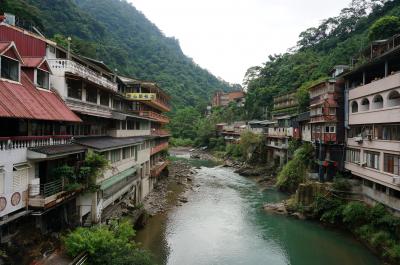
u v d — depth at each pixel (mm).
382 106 27531
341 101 34781
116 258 16750
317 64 77062
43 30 55188
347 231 28750
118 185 27547
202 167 69062
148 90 45875
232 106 112688
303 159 41781
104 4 178500
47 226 18219
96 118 28562
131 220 26266
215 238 27797
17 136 15531
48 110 17656
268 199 40906
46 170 18062
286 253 24953
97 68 32562
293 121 49219
